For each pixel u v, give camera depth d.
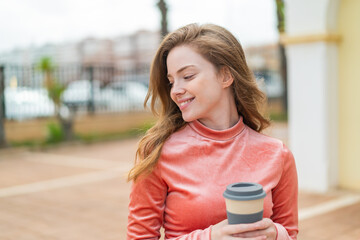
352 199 5.25
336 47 5.57
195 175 1.43
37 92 11.76
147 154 1.48
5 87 10.98
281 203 1.59
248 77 1.56
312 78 5.54
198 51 1.45
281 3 9.58
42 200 5.81
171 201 1.45
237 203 1.21
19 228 4.59
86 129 12.82
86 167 8.38
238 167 1.47
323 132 5.51
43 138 11.81
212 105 1.48
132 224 1.47
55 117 12.23
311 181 5.69
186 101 1.47
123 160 9.11
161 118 1.58
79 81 12.98
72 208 5.37
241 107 1.66
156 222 1.47
